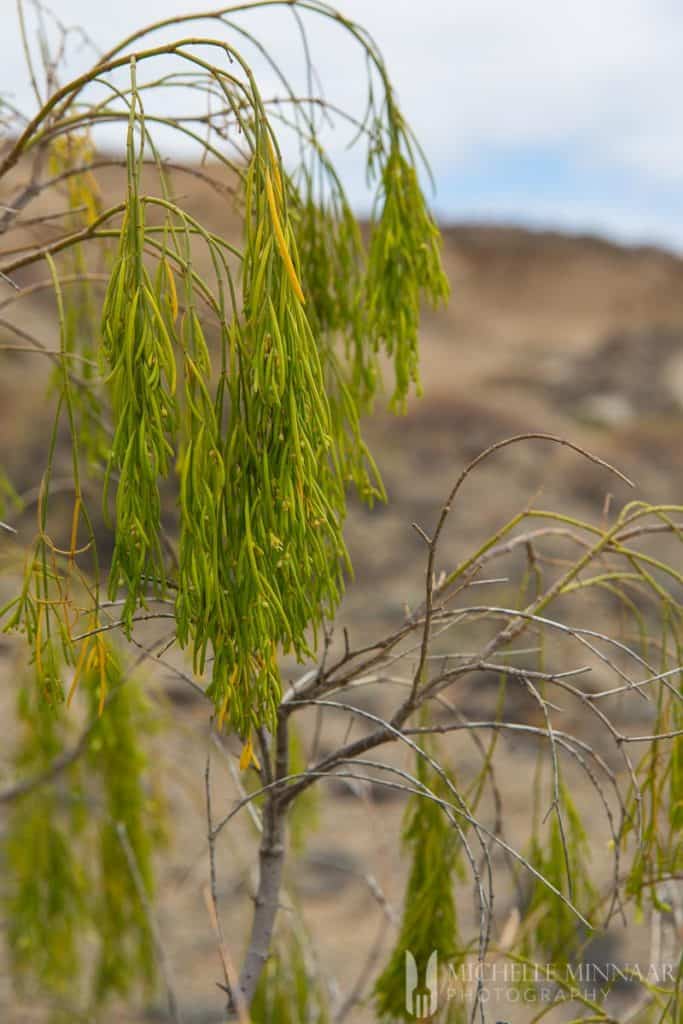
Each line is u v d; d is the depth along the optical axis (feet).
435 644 31.45
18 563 8.76
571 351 91.56
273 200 4.90
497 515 48.83
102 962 11.80
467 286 153.99
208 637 4.85
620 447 59.11
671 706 7.88
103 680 5.28
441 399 61.77
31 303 63.36
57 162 9.30
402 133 7.68
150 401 4.63
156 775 12.05
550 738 6.00
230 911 20.65
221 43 5.10
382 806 25.91
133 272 4.75
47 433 48.11
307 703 6.67
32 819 11.65
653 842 6.99
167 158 7.34
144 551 4.69
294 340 4.90
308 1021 9.39
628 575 6.95
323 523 5.13
